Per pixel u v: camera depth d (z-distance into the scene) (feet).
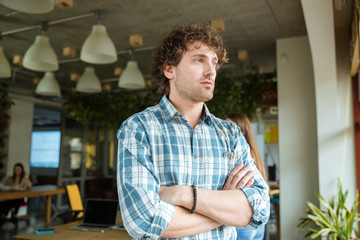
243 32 15.03
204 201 3.37
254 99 17.06
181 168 3.53
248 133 7.25
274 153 23.57
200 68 3.69
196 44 3.70
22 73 22.49
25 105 27.09
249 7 12.55
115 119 23.67
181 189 3.38
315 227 14.26
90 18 13.58
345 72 13.76
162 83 4.25
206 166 3.64
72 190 18.95
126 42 16.47
